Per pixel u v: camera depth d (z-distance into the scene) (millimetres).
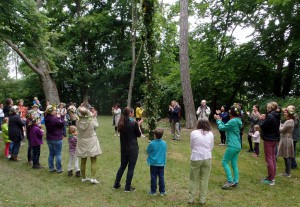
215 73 18234
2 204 5051
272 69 18344
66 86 30594
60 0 28375
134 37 17750
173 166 8047
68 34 28375
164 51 25141
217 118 6523
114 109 13188
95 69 30281
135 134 6035
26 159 8703
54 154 7465
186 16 14469
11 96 30547
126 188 5996
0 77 31422
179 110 11852
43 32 14172
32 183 6402
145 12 9367
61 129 7402
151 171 5863
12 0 11883
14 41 13258
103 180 6770
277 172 7938
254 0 16250
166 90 20984
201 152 5340
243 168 8164
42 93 29844
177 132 11812
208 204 5441
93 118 6547
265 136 6789
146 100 9469
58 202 5340
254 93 19562
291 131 7391
